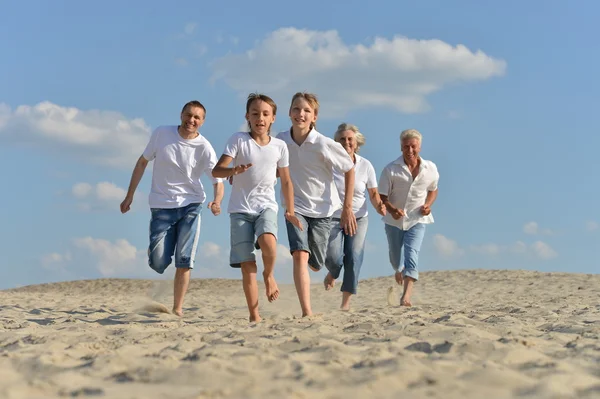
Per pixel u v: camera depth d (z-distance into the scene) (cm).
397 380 275
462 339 402
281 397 247
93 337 420
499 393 256
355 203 660
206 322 541
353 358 332
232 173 491
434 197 763
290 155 562
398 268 786
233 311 733
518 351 348
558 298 907
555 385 265
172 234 638
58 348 381
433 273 1708
